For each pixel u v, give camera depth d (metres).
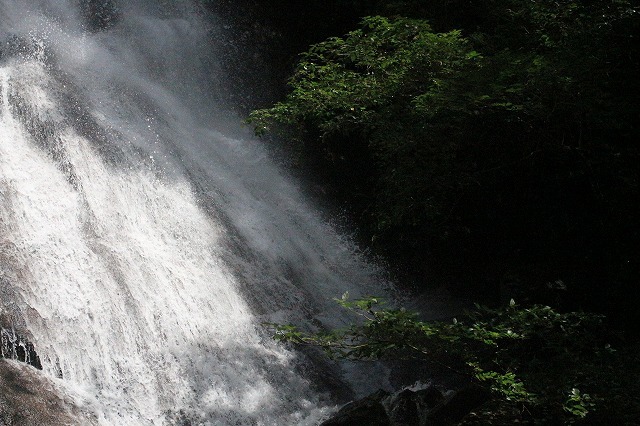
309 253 14.66
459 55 11.57
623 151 11.16
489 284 12.98
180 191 13.66
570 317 10.12
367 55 12.00
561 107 10.57
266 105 18.59
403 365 11.16
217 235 13.29
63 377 9.30
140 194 12.88
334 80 12.16
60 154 12.27
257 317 11.91
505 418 8.56
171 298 11.17
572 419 7.93
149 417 9.42
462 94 10.41
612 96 10.88
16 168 11.43
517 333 8.58
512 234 13.23
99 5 17.42
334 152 16.84
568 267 11.86
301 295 13.09
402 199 11.53
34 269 10.11
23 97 12.78
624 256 11.27
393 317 8.44
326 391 10.83
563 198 12.28
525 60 10.62
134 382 9.73
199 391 10.11
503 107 10.79
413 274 14.62
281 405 10.34
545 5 12.09
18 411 8.39
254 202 15.02
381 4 16.97
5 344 8.99
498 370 9.23
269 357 11.05
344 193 16.58
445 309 13.25
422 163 11.20
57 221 11.24
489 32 14.79
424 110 10.71
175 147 14.73
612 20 10.84
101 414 9.06
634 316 10.95
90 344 9.79
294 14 19.36
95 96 14.47
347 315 13.12
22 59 14.62
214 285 12.01
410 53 11.57
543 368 8.46
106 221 11.88
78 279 10.44
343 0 18.58
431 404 9.38
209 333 11.05
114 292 10.58
